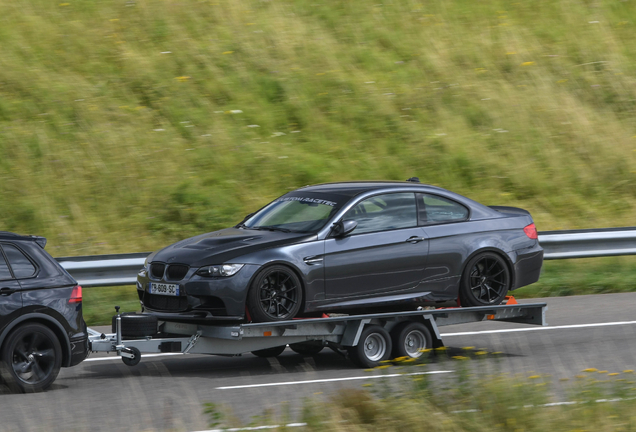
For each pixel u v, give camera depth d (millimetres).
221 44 72062
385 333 32125
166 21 73562
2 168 56531
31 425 22703
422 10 81125
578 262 54188
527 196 62406
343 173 60812
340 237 31781
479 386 23000
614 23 83688
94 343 29297
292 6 78750
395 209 33531
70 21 72125
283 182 58781
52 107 62469
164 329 32094
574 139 68750
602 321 39531
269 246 30562
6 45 68250
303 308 30891
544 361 31875
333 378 29797
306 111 66812
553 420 20844
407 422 20609
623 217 61312
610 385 25031
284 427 20469
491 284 35156
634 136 70500
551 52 78500
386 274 32469
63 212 53844
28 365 26969
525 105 71688
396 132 66312
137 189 56312
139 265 42062
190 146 61219
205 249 30844
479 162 64438
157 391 27562
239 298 29578
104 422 23188
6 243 27422
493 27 80500
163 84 66812
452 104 70375
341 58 73500
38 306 27031
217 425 21875
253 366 32656
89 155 58688
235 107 66062
